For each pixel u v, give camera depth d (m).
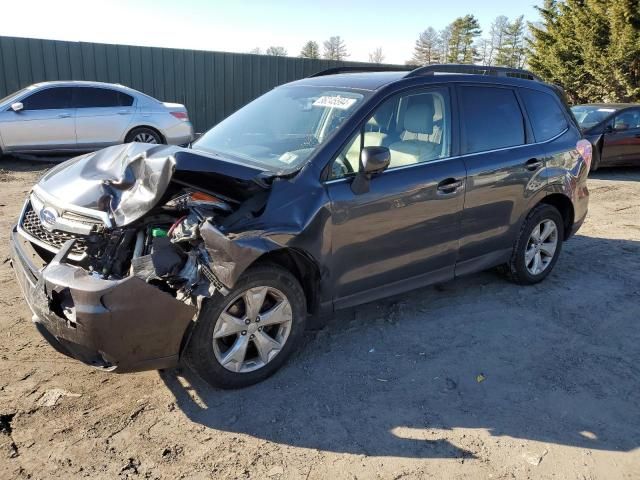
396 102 3.87
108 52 14.57
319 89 4.19
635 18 22.33
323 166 3.45
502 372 3.63
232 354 3.21
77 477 2.58
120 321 2.75
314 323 4.23
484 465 2.77
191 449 2.80
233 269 2.96
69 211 3.18
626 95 23.64
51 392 3.19
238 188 3.19
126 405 3.12
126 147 3.64
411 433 2.99
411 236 3.88
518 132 4.68
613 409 3.27
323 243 3.39
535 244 5.01
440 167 4.00
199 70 15.98
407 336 4.08
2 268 4.94
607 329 4.32
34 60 13.71
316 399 3.26
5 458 2.66
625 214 8.20
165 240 3.00
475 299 4.79
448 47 73.31
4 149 10.51
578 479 2.69
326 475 2.66
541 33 28.59
